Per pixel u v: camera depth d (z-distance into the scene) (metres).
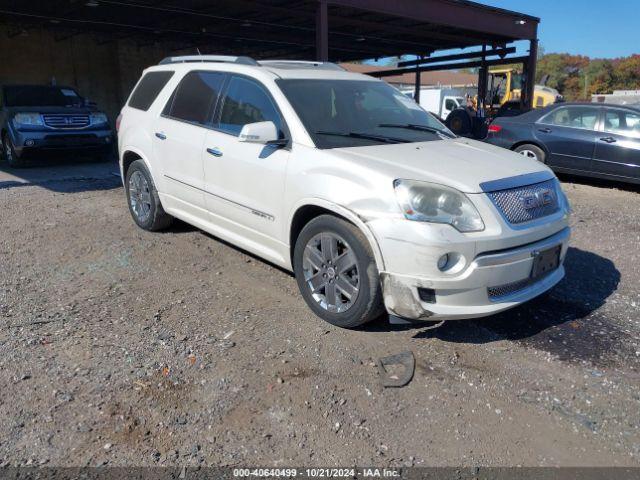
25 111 10.62
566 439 2.88
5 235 5.98
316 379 3.33
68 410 2.97
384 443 2.81
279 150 4.19
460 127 17.36
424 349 3.72
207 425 2.89
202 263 5.22
